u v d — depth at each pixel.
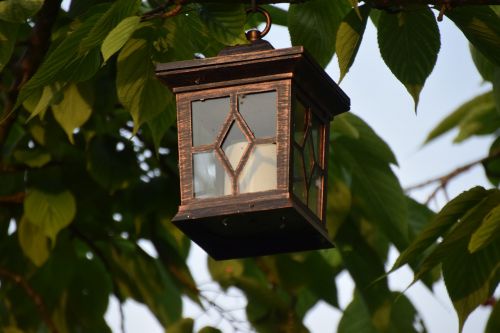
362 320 15.47
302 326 15.65
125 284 16.27
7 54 10.86
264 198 9.34
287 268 16.25
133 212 15.27
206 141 9.62
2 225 15.77
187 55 10.77
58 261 16.12
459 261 10.07
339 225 14.95
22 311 16.42
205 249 10.12
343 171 15.07
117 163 14.82
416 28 10.87
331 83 10.02
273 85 9.49
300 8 11.21
